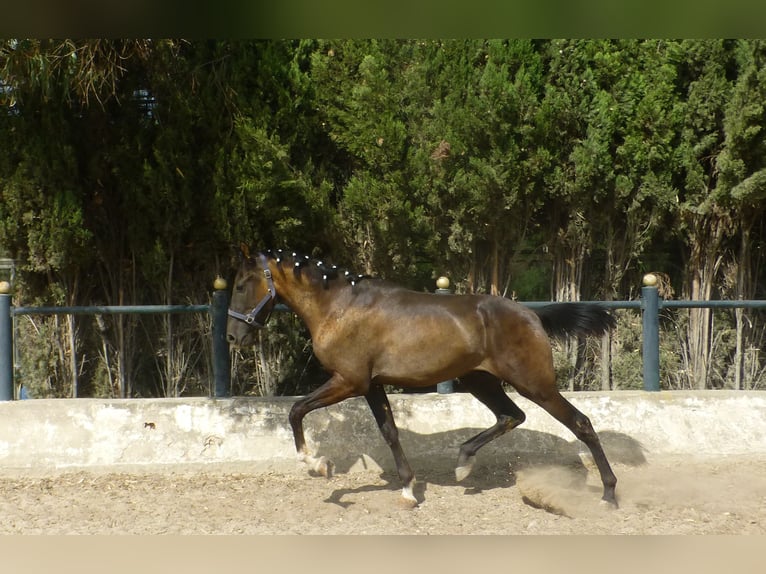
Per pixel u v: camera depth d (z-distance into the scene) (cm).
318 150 736
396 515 502
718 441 627
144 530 471
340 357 507
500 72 687
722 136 716
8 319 620
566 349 739
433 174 693
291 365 739
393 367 503
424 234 704
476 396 538
